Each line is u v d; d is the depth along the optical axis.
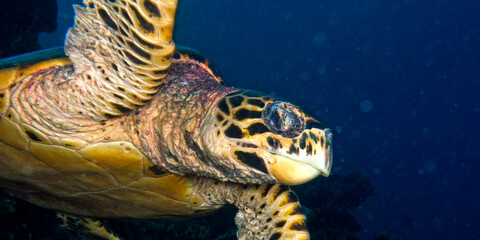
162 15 0.87
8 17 1.96
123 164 0.98
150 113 0.97
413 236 8.92
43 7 2.21
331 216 2.79
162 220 1.18
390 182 12.56
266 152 0.88
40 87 0.93
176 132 0.95
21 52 2.05
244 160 0.89
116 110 0.95
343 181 3.23
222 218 2.22
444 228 10.35
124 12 0.87
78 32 0.91
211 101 0.94
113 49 0.90
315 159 0.88
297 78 22.97
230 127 0.90
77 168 0.99
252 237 1.04
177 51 1.05
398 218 9.80
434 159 17.14
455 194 13.53
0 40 1.92
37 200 1.11
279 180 0.90
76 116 0.94
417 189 12.87
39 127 0.95
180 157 0.96
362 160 13.37
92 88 0.93
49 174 1.01
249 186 1.03
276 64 24.61
